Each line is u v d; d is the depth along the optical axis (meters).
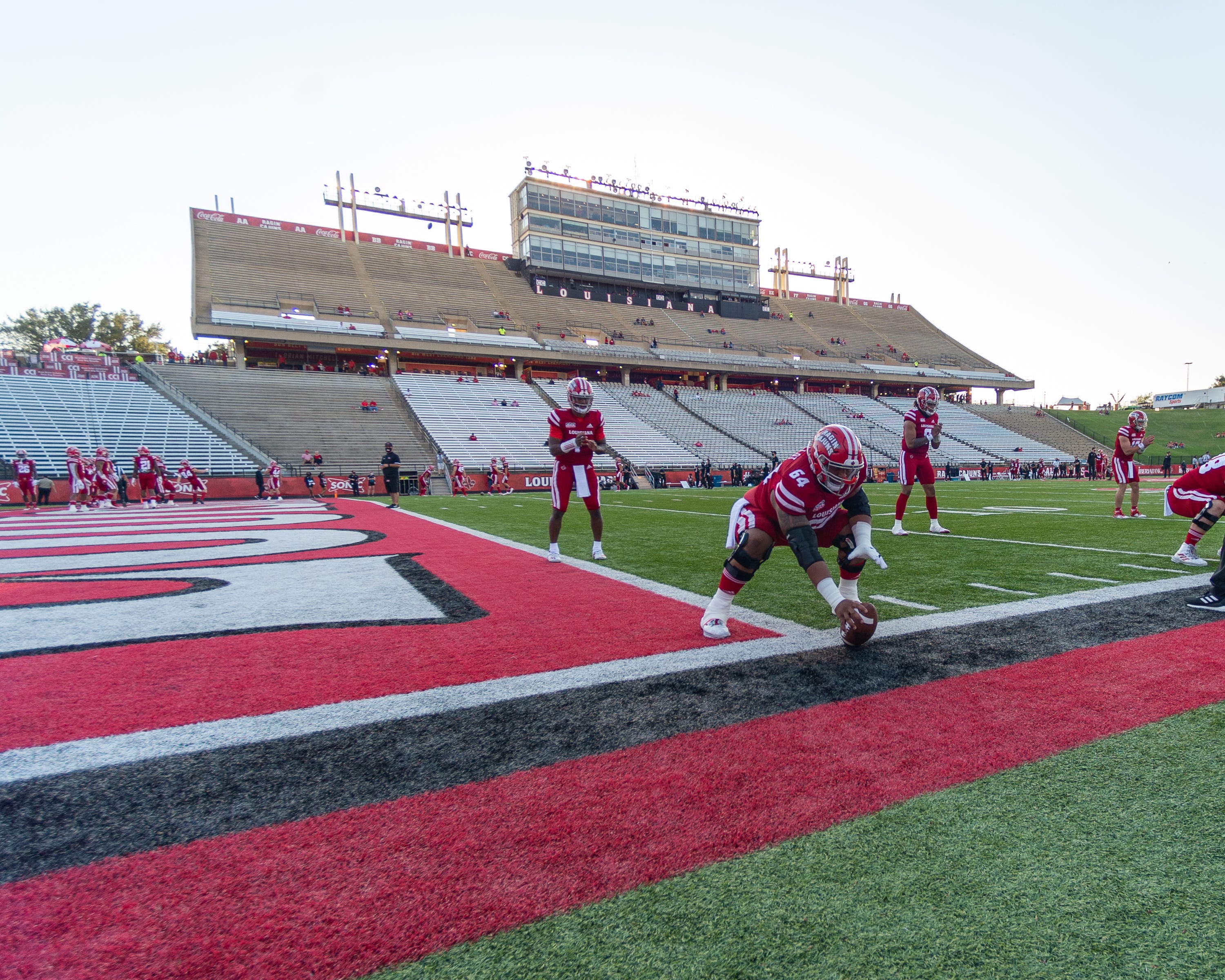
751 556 3.15
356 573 5.51
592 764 1.94
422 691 2.57
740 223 56.09
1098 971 1.14
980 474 37.06
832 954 1.18
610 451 31.77
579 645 3.21
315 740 2.12
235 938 1.23
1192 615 3.61
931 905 1.31
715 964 1.16
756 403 43.78
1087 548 6.34
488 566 5.90
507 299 45.69
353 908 1.32
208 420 25.95
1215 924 1.25
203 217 41.06
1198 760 1.92
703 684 2.61
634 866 1.45
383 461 16.23
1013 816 1.63
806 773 1.86
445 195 49.19
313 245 43.06
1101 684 2.55
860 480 2.82
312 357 37.22
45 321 47.94
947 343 62.06
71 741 2.12
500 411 33.38
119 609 4.11
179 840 1.55
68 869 1.44
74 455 17.00
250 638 3.40
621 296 51.19
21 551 7.21
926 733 2.12
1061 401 66.88
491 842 1.54
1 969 1.14
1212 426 49.62
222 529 9.97
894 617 3.61
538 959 1.18
